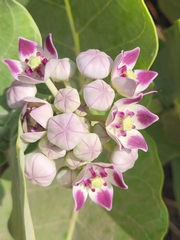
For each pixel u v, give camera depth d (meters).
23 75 0.14
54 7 0.18
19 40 0.15
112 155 0.15
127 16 0.16
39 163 0.14
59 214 0.20
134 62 0.15
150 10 0.26
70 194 0.20
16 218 0.15
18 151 0.13
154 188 0.19
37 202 0.20
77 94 0.14
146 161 0.19
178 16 0.23
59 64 0.15
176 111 0.21
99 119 0.15
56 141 0.13
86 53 0.14
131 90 0.14
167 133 0.22
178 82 0.20
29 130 0.14
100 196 0.15
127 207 0.19
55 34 0.18
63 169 0.15
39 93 0.17
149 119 0.14
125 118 0.14
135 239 0.19
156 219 0.19
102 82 0.14
